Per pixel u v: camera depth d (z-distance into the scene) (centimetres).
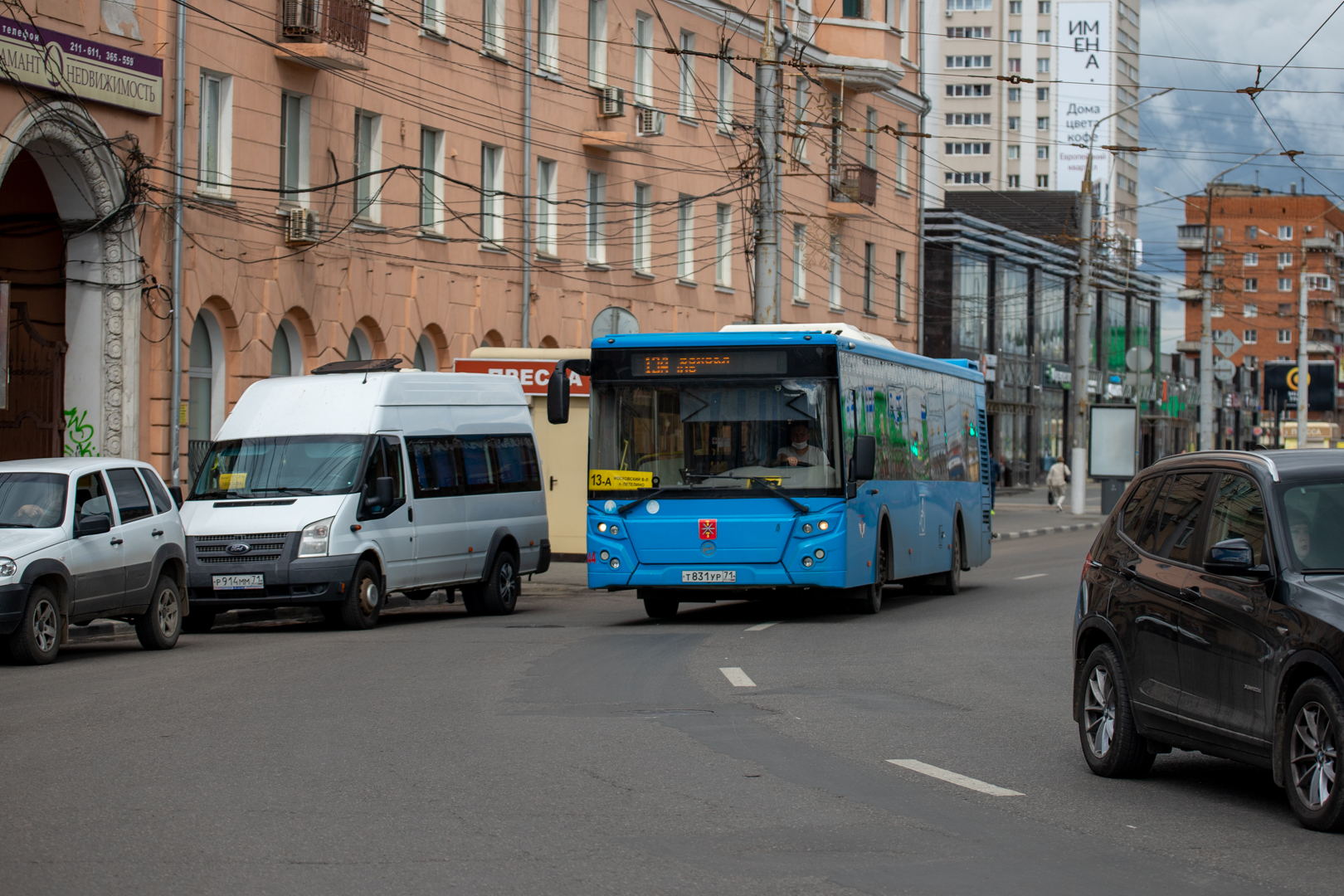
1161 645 827
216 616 2011
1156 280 9525
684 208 4256
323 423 1912
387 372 1992
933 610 2008
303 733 1003
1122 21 14262
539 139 3597
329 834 710
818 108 4838
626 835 709
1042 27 14188
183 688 1240
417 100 3178
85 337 2425
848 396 1788
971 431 2505
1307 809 718
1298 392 6284
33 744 961
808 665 1395
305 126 2873
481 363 3080
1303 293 6344
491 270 3431
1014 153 14288
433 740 973
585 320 3794
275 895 602
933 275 6475
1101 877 634
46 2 2270
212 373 2709
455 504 2039
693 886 617
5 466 1510
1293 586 740
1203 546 827
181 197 2542
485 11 3412
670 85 4128
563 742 968
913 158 5534
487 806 775
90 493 1515
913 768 885
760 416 1762
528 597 2494
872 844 694
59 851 675
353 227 3003
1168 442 10131
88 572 1469
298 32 2789
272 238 2788
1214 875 638
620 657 1456
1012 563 3084
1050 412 7769
